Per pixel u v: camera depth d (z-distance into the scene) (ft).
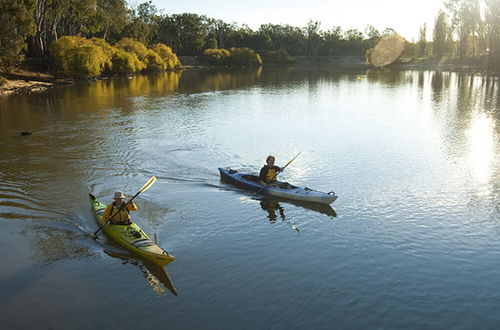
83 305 28.81
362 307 28.94
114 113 102.99
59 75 194.08
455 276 32.65
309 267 33.88
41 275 32.07
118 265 33.63
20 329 26.45
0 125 86.99
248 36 463.01
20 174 54.90
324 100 130.41
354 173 56.59
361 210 44.80
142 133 80.18
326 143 72.84
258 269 33.53
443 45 353.51
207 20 468.34
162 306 28.89
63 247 36.09
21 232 38.65
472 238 38.65
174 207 44.93
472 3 321.11
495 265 34.14
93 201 44.19
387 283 31.71
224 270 33.32
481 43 321.93
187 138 76.33
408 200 47.32
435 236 39.09
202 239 38.27
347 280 32.14
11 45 160.97
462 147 69.15
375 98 134.21
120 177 54.08
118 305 28.89
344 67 376.27
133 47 254.47
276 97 138.72
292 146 70.95
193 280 31.91
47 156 63.46
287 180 53.98
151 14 402.31
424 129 83.56
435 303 29.37
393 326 27.17
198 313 28.25
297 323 27.37
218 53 388.57
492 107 110.42
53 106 113.29
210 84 188.44
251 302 29.40
